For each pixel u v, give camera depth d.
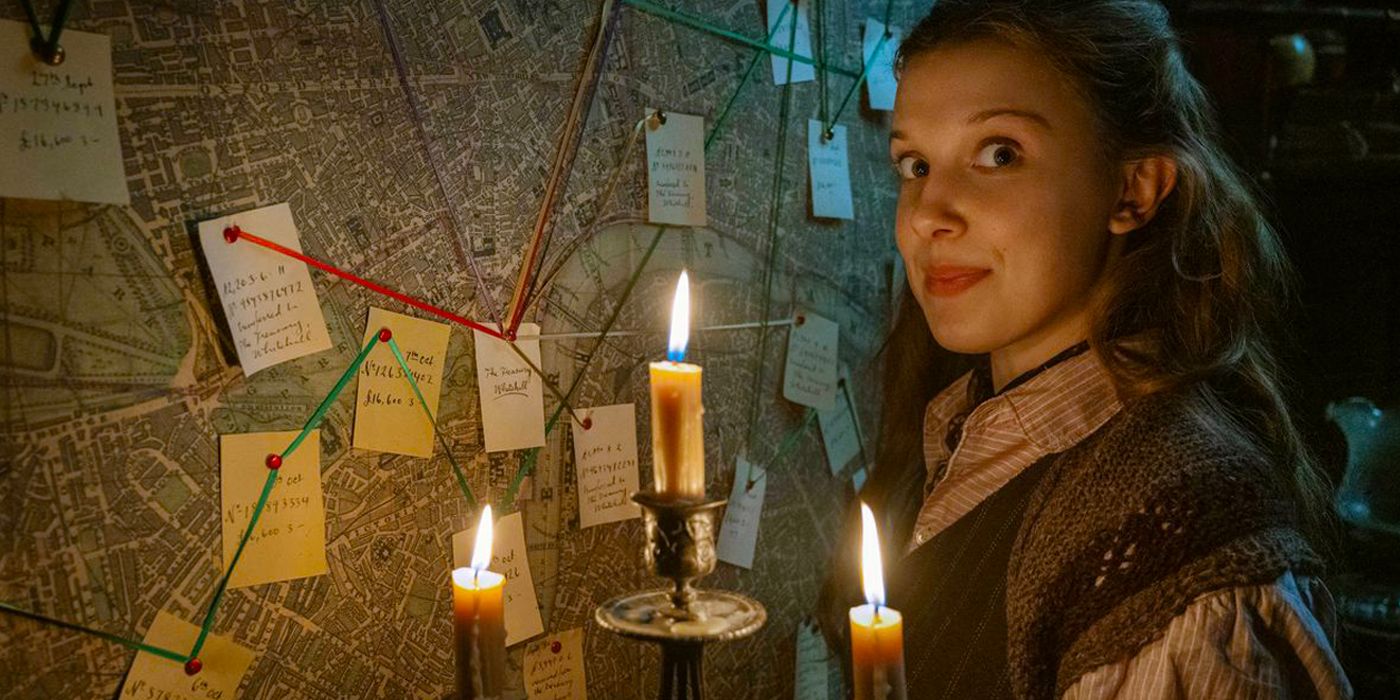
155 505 0.76
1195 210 0.92
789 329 1.26
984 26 0.91
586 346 1.03
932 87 0.94
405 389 0.89
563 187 1.00
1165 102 0.94
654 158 1.07
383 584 0.89
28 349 0.70
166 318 0.76
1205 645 0.73
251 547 0.81
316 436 0.84
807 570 1.31
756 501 1.22
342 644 0.87
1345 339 1.94
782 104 1.22
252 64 0.79
